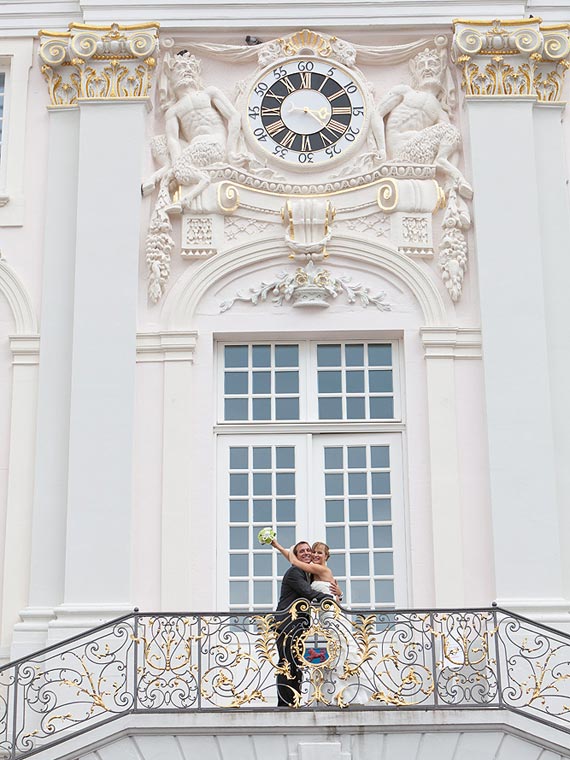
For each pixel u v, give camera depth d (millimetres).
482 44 17469
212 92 17594
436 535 16031
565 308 16734
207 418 16531
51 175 17297
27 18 17875
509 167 17141
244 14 17781
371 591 16203
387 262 17000
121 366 16438
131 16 17750
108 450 16141
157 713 13672
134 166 17156
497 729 13641
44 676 15289
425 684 15062
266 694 15688
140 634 15516
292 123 17547
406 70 17844
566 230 17062
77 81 17594
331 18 17781
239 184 17266
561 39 17688
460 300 16875
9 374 16656
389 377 16922
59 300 16828
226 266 17000
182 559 15961
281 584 15680
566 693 15133
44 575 15867
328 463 16656
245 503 16516
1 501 16203
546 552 15797
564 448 16250
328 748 13539
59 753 13609
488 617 14555
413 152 17312
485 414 16344
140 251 17016
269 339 16969
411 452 16391
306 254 17016
